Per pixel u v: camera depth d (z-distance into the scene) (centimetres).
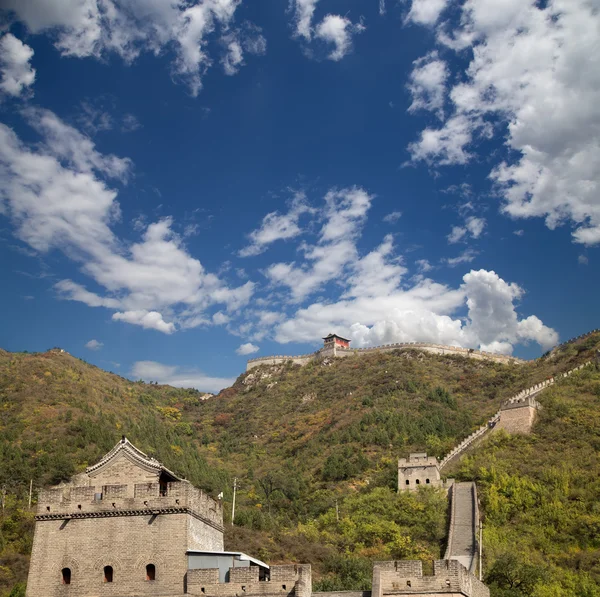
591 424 15462
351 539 12125
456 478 14350
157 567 6594
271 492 15950
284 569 6438
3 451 14350
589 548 10944
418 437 17712
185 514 6731
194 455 18762
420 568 6706
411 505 13062
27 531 11325
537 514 12125
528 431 15975
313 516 14138
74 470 13788
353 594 6981
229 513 13088
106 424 17025
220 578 6581
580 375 18800
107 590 6588
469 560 10444
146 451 15850
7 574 9788
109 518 6812
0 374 18888
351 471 16312
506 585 9300
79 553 6750
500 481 13225
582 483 12850
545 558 10731
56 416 16688
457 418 18888
